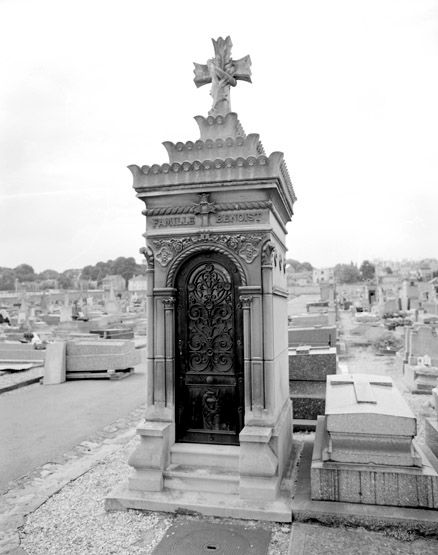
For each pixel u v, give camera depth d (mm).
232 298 4973
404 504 4188
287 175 5555
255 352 4766
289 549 3742
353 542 3840
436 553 3672
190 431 5043
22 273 113500
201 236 4938
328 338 13750
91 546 3922
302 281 91000
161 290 5031
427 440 5836
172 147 5223
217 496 4516
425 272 99625
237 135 5352
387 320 25516
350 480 4309
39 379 13352
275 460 4582
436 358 11773
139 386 12391
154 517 4391
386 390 5305
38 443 7305
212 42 5672
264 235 4801
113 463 6164
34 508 4699
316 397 7703
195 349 5062
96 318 32531
